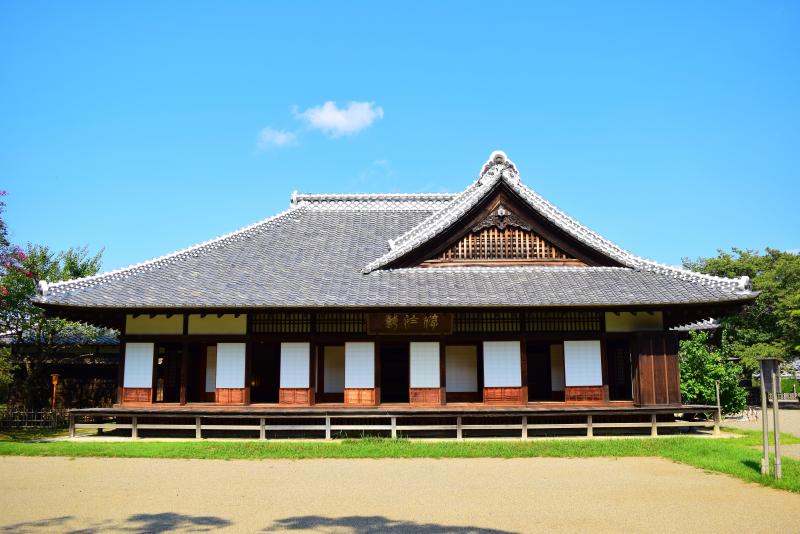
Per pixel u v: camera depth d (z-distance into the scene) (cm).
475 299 1947
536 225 2231
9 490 1230
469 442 1878
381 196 2852
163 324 2048
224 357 2034
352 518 1005
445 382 2028
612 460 1597
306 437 2031
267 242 2450
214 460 1611
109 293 1959
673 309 2009
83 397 2781
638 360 2009
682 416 2422
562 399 2372
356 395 2011
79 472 1436
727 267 4788
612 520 988
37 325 2658
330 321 2050
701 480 1326
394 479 1348
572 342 2064
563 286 2053
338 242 2483
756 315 4388
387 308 1922
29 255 2664
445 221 2178
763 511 1043
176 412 1945
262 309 1916
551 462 1572
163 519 998
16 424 2377
